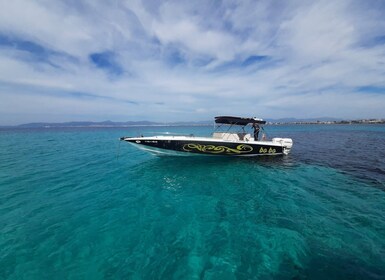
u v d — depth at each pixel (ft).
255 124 50.72
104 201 25.67
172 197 27.12
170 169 41.70
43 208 23.52
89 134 169.68
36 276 13.62
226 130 50.39
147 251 16.12
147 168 42.68
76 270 14.14
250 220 20.86
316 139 106.93
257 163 46.14
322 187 30.53
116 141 104.27
